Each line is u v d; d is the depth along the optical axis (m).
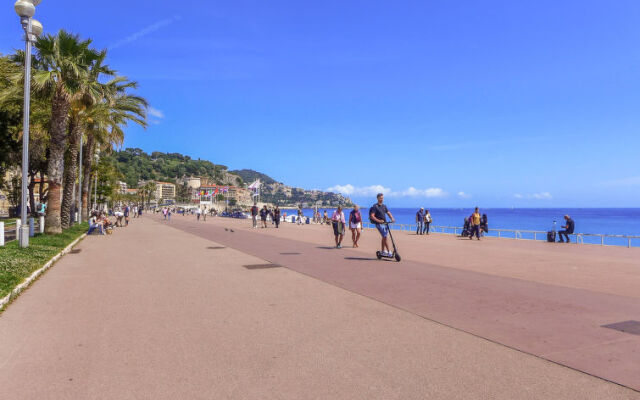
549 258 12.90
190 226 36.59
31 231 17.94
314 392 3.37
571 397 3.24
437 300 6.79
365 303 6.61
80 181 32.34
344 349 4.42
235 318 5.71
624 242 42.62
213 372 3.80
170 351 4.38
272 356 4.21
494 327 5.21
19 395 3.32
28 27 13.80
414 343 4.61
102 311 6.13
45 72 18.19
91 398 3.27
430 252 14.73
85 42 19.05
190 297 7.11
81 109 21.30
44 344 4.61
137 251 14.91
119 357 4.20
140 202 177.38
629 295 7.11
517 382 3.54
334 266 10.86
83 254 13.94
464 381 3.56
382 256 12.27
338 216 16.22
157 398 3.27
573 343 4.55
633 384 3.47
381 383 3.54
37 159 34.22
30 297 7.10
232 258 12.74
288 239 20.78
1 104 22.22
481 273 9.65
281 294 7.34
